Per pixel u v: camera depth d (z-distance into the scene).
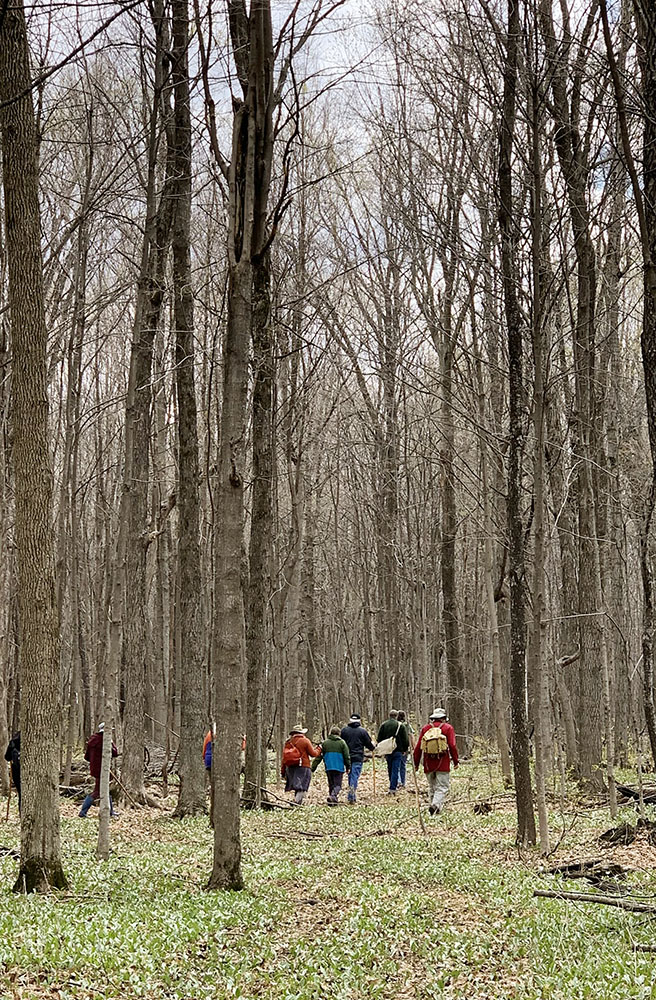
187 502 18.97
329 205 30.36
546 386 13.58
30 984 6.77
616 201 16.56
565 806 17.78
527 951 8.14
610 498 16.88
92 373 34.00
